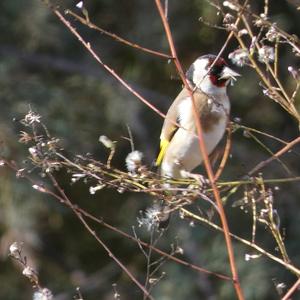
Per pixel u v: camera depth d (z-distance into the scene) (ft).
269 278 43.50
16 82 46.32
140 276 46.88
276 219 21.30
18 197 44.60
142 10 48.39
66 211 45.83
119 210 47.98
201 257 44.47
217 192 19.15
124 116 46.88
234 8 19.83
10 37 47.55
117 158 46.80
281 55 47.16
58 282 46.88
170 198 20.20
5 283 45.93
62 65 47.91
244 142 47.37
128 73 48.60
